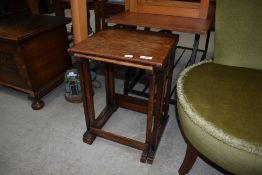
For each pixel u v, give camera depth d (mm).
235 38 999
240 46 1004
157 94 936
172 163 1109
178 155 1153
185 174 1043
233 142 673
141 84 1752
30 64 1341
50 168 1082
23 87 1446
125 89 1563
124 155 1154
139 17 1229
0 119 1392
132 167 1089
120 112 1463
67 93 1534
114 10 1787
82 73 1014
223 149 708
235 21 973
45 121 1377
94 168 1084
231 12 968
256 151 644
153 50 906
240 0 939
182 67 2035
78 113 1447
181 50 2402
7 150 1177
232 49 1022
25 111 1465
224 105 776
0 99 1583
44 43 1411
